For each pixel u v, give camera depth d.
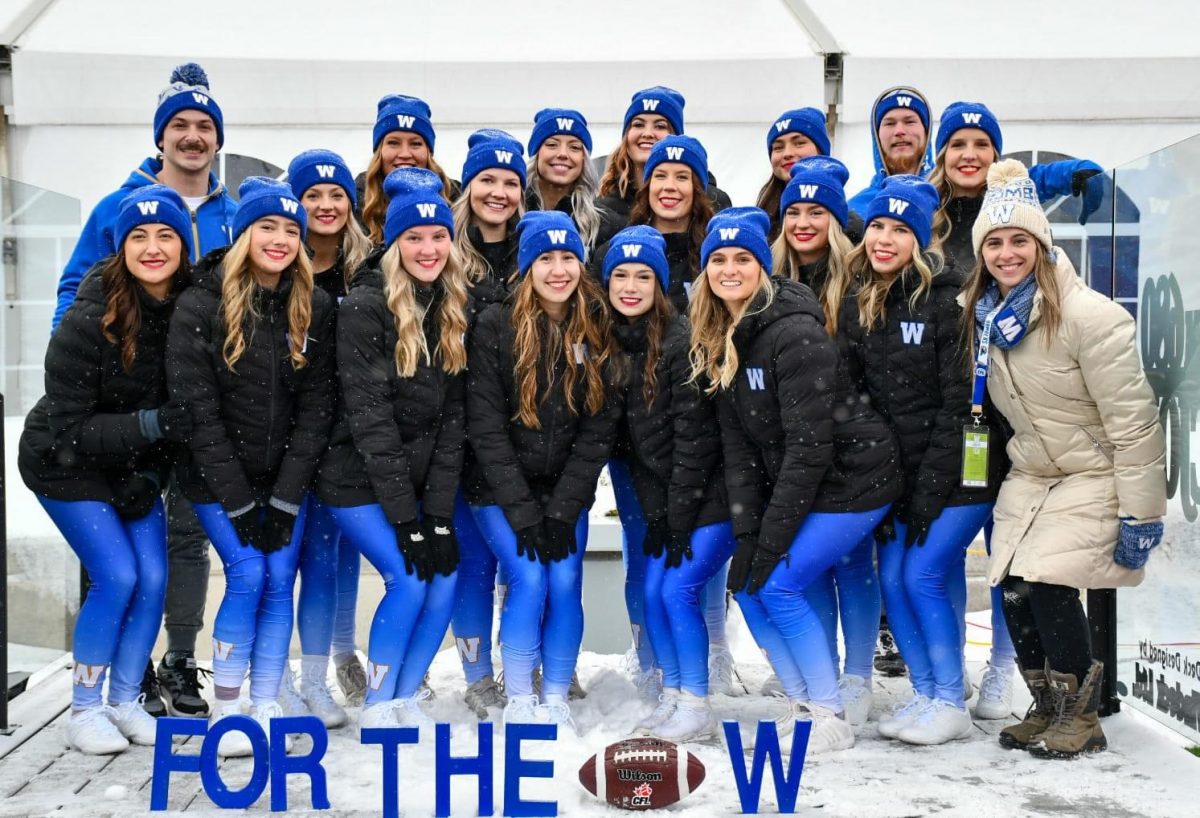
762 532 3.86
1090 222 4.63
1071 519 3.70
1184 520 3.97
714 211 4.56
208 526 3.88
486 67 6.88
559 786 3.47
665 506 4.11
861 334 4.01
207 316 3.79
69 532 3.90
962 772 3.64
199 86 4.75
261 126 6.88
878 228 3.95
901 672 5.11
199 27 7.07
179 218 3.84
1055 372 3.70
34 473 3.87
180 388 3.77
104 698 4.50
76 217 5.41
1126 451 3.62
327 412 3.93
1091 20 7.09
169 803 3.39
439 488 3.97
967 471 3.86
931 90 6.77
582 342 4.03
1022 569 3.73
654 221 4.57
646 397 4.03
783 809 3.26
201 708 4.33
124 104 6.71
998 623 4.33
